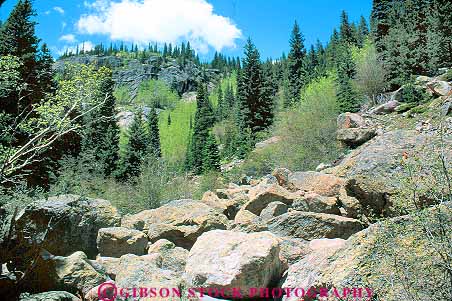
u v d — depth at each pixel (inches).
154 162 771.4
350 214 294.0
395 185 249.9
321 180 355.9
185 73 6461.6
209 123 2026.3
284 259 228.2
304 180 371.6
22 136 470.3
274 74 2640.3
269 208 326.0
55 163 698.8
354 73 1190.3
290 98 1669.5
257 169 796.6
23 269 234.2
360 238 176.2
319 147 713.6
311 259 202.2
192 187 766.5
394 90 1017.5
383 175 268.5
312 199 317.1
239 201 400.8
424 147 241.9
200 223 316.5
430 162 176.7
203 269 212.2
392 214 253.8
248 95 1381.6
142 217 354.6
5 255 233.1
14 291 216.4
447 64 992.9
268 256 202.8
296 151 745.0
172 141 3774.6
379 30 1480.1
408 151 271.7
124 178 1111.0
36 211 270.2
